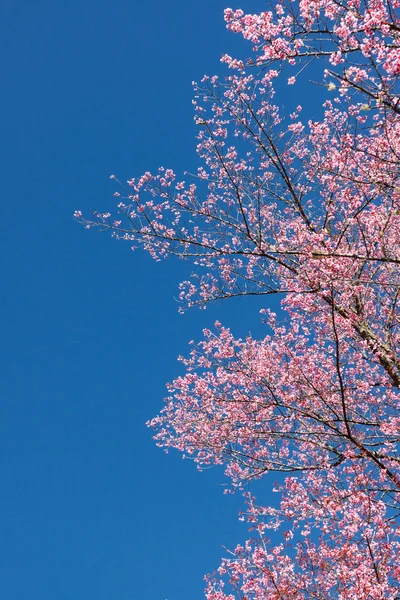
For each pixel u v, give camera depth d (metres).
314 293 7.05
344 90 5.21
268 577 6.10
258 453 8.09
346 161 6.74
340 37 5.04
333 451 7.28
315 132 7.32
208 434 8.38
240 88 7.02
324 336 7.94
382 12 4.94
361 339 7.72
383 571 5.64
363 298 7.80
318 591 6.10
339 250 6.63
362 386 7.44
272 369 7.91
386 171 6.39
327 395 7.39
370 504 5.90
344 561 5.75
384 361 7.36
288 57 5.35
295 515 6.75
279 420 8.04
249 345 8.48
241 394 7.88
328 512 6.40
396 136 6.37
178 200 7.37
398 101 5.04
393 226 7.67
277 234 7.61
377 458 6.67
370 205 6.80
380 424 7.04
